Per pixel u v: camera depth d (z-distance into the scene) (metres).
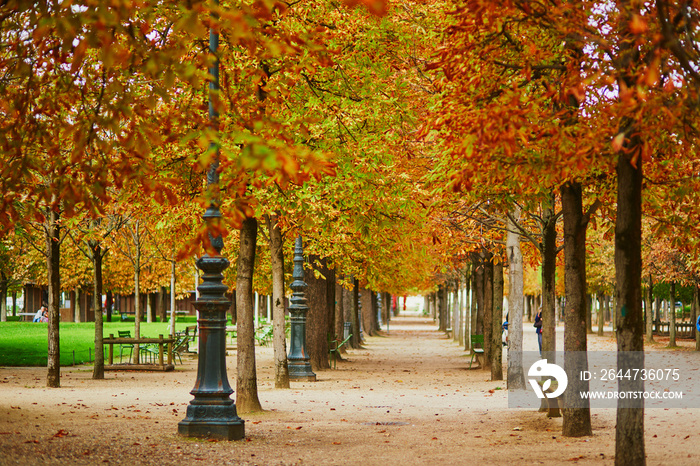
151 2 6.80
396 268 36.12
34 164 8.52
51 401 15.98
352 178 15.62
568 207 11.59
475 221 19.03
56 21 6.06
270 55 7.50
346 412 15.40
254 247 15.25
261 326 49.97
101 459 9.30
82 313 77.25
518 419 13.98
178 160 15.11
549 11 8.12
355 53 15.90
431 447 10.81
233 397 19.27
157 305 91.25
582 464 8.96
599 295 57.00
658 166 9.62
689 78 7.93
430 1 15.03
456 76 9.62
